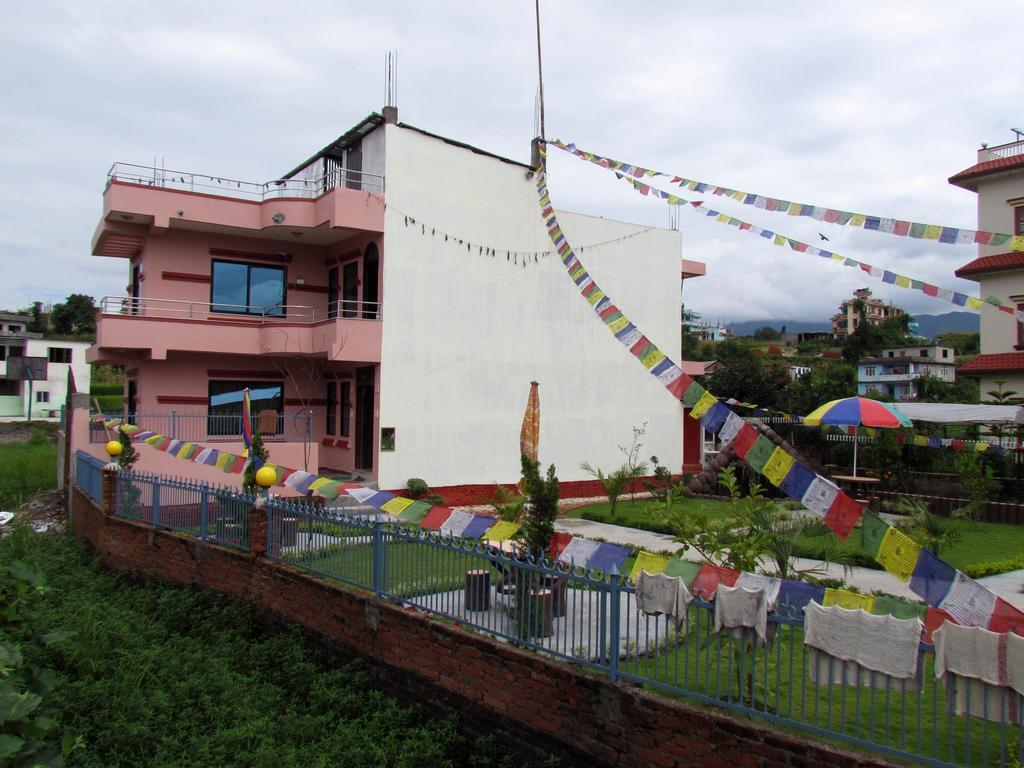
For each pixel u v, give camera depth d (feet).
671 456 86.58
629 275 82.99
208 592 37.35
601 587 21.22
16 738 16.11
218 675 28.27
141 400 66.44
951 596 15.46
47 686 22.90
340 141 71.82
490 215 71.77
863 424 60.23
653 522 57.52
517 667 22.66
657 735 19.11
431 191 67.82
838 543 36.14
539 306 75.20
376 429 64.59
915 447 77.87
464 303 69.77
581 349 78.54
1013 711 14.78
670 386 19.31
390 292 65.16
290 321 72.33
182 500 41.81
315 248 74.13
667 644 20.16
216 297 69.67
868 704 20.75
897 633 16.17
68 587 40.96
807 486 16.48
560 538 25.08
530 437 32.40
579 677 20.99
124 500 46.98
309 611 31.30
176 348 63.52
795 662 23.75
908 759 15.83
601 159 42.04
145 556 43.29
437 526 27.14
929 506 65.57
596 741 20.39
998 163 87.66
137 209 62.34
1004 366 86.33
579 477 78.13
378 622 27.66
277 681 28.73
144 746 23.75
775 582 18.89
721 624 18.80
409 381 66.13
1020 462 70.38
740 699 18.44
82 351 174.91
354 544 29.96
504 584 24.71
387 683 27.09
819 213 27.58
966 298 24.09
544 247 75.66
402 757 22.47
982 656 15.06
